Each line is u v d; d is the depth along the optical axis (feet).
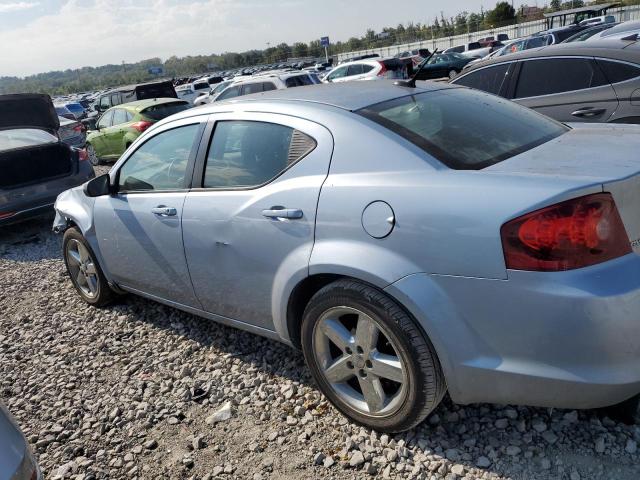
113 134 41.65
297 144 9.19
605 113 18.08
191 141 11.17
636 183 6.82
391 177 7.91
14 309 16.65
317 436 8.96
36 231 26.07
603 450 7.79
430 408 7.92
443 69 85.76
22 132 26.45
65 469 9.04
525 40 68.44
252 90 47.96
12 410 11.02
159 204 11.46
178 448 9.20
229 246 9.99
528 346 6.86
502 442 8.24
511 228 6.71
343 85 10.96
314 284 9.21
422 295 7.38
